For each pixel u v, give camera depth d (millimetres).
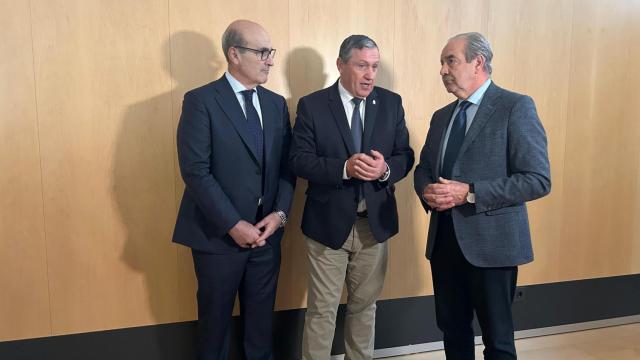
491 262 1920
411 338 2889
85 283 2434
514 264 1908
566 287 3113
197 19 2438
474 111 2012
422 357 2834
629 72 3092
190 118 2092
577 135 3037
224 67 2494
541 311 3080
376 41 2689
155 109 2434
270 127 2240
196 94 2123
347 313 2492
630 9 3051
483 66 1987
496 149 1918
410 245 2852
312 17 2592
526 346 2938
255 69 2133
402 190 2812
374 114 2291
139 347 2525
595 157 3082
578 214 3090
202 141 2080
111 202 2432
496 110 1939
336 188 2221
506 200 1856
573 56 2982
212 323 2219
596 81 3037
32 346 2389
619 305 3229
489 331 1969
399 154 2361
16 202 2312
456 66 1976
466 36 1980
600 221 3133
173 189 2496
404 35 2723
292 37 2574
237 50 2117
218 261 2154
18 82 2258
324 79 2645
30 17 2242
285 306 2695
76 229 2398
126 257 2475
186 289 2559
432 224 2160
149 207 2477
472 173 1944
